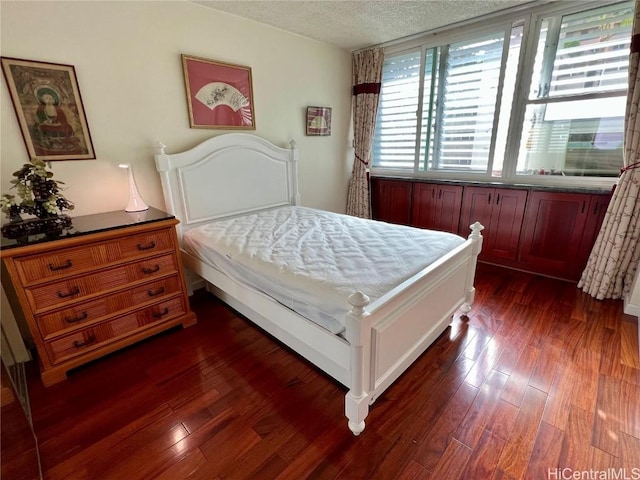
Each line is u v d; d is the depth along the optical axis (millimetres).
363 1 2438
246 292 1892
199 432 1458
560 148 2818
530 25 2697
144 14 2188
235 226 2480
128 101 2219
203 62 2512
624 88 2424
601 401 1553
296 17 2711
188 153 2496
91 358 1872
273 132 3152
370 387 1393
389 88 3793
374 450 1352
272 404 1608
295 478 1249
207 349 2051
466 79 3186
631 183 2236
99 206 2219
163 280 2115
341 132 3908
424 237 2070
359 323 1178
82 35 1970
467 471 1253
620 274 2436
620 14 2350
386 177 3891
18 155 1876
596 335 2064
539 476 1224
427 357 1910
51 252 1640
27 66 1814
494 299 2580
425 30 3088
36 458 1294
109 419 1534
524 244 3037
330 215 2799
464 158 3404
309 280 1525
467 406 1558
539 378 1720
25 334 2021
